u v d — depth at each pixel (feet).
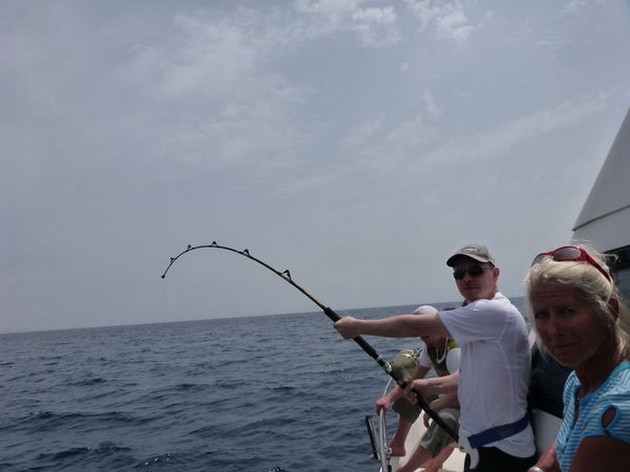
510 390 8.38
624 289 7.69
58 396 53.62
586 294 4.70
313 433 29.01
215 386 51.31
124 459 26.96
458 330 8.42
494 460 8.42
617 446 4.22
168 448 28.32
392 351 67.51
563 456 4.86
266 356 82.17
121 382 61.36
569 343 4.76
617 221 7.86
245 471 23.47
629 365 4.62
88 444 30.91
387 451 11.25
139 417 38.34
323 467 23.20
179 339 174.50
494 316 8.34
